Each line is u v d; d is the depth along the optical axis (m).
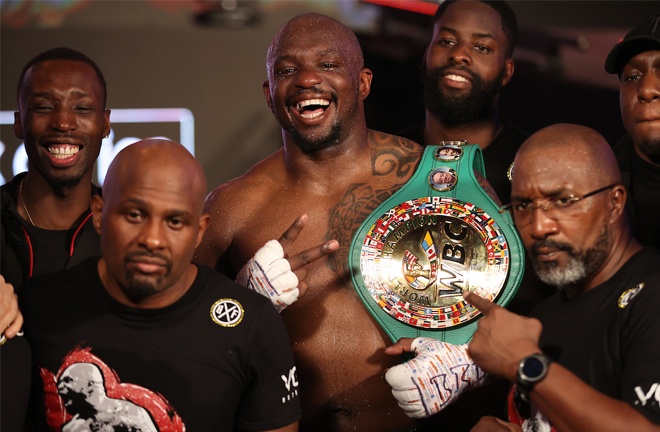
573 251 2.29
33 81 3.01
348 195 3.03
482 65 3.82
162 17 5.34
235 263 3.07
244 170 5.33
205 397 2.35
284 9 5.31
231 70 5.32
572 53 5.18
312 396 2.94
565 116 5.25
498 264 2.82
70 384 2.33
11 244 2.98
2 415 2.32
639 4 5.14
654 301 2.17
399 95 5.37
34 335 2.39
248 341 2.39
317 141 2.97
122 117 5.31
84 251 2.96
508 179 3.80
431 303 2.83
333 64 2.96
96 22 5.34
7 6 5.33
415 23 5.27
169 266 2.31
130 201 2.29
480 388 2.89
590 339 2.27
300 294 2.74
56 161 2.97
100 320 2.37
